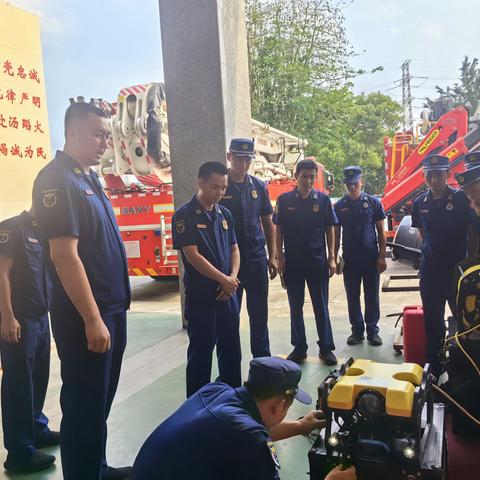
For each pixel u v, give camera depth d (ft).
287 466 8.84
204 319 10.54
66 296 7.54
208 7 17.29
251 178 13.34
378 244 15.87
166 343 17.08
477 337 9.41
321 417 7.34
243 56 19.67
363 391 6.43
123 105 26.05
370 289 15.75
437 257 12.33
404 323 13.35
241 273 12.87
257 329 13.17
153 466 5.40
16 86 13.79
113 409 11.62
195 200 10.65
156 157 26.30
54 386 13.79
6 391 9.27
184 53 17.69
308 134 70.59
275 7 71.46
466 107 30.68
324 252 14.32
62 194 7.22
